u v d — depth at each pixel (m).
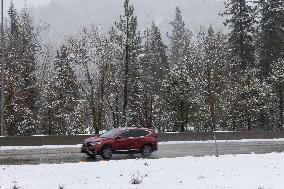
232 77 68.38
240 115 66.31
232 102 66.88
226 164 24.98
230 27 71.62
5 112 53.41
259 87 66.75
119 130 30.38
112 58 58.12
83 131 60.72
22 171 21.72
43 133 60.81
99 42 57.00
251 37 70.19
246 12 70.69
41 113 60.75
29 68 60.88
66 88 60.91
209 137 49.62
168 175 21.42
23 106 56.16
